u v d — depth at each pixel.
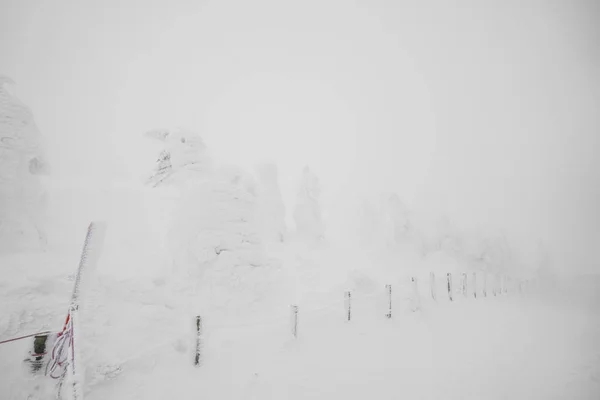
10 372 5.40
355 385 6.77
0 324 6.14
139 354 6.72
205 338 8.02
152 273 10.48
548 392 7.41
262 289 11.27
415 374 7.51
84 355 5.99
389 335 9.68
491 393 7.04
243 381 6.49
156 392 5.87
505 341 10.59
